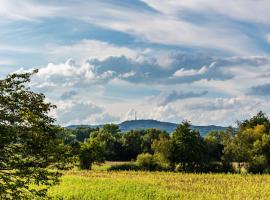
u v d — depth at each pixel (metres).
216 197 51.16
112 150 142.38
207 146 108.44
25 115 20.61
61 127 21.53
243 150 101.12
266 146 103.19
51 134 21.12
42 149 20.58
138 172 94.00
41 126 20.98
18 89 20.70
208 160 106.12
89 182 63.00
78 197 46.66
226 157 102.56
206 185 66.44
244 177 82.81
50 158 20.88
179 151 101.94
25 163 20.62
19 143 20.30
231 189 60.97
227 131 114.75
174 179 76.62
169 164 103.44
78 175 83.38
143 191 54.31
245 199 50.38
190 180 75.25
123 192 52.72
